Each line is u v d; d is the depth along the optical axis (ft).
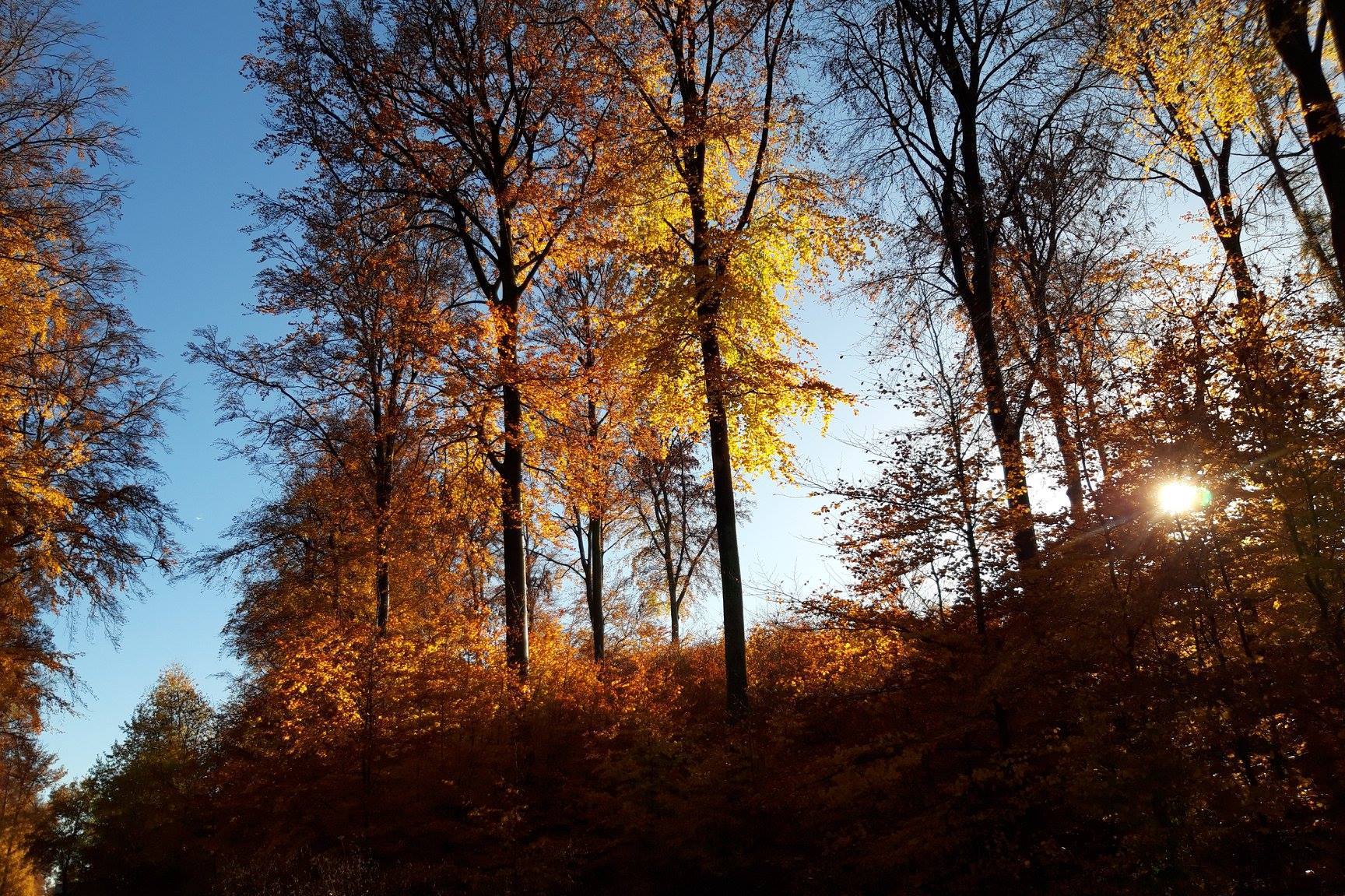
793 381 46.70
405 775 45.16
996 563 32.35
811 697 36.96
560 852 39.83
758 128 50.37
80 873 87.45
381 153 59.36
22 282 56.70
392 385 70.49
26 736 63.67
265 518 76.02
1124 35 42.19
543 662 61.36
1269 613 29.12
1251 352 30.09
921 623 33.76
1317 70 29.35
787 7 50.88
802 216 49.52
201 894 54.80
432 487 61.62
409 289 66.59
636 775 38.99
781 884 35.01
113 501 59.21
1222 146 50.21
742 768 37.40
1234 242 46.44
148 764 85.10
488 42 61.31
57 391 56.24
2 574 58.49
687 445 88.38
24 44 51.55
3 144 51.72
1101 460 33.06
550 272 65.92
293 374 65.67
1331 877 24.77
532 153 64.64
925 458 33.65
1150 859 25.91
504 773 46.21
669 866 37.86
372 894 40.24
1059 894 27.43
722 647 69.26
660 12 52.24
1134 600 29.76
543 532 62.49
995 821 29.43
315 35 58.54
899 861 29.91
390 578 74.95
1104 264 51.96
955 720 31.83
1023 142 51.42
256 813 50.21
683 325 46.91
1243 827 25.99
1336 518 26.86
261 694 66.23
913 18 48.29
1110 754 26.81
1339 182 28.27
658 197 53.47
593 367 60.59
